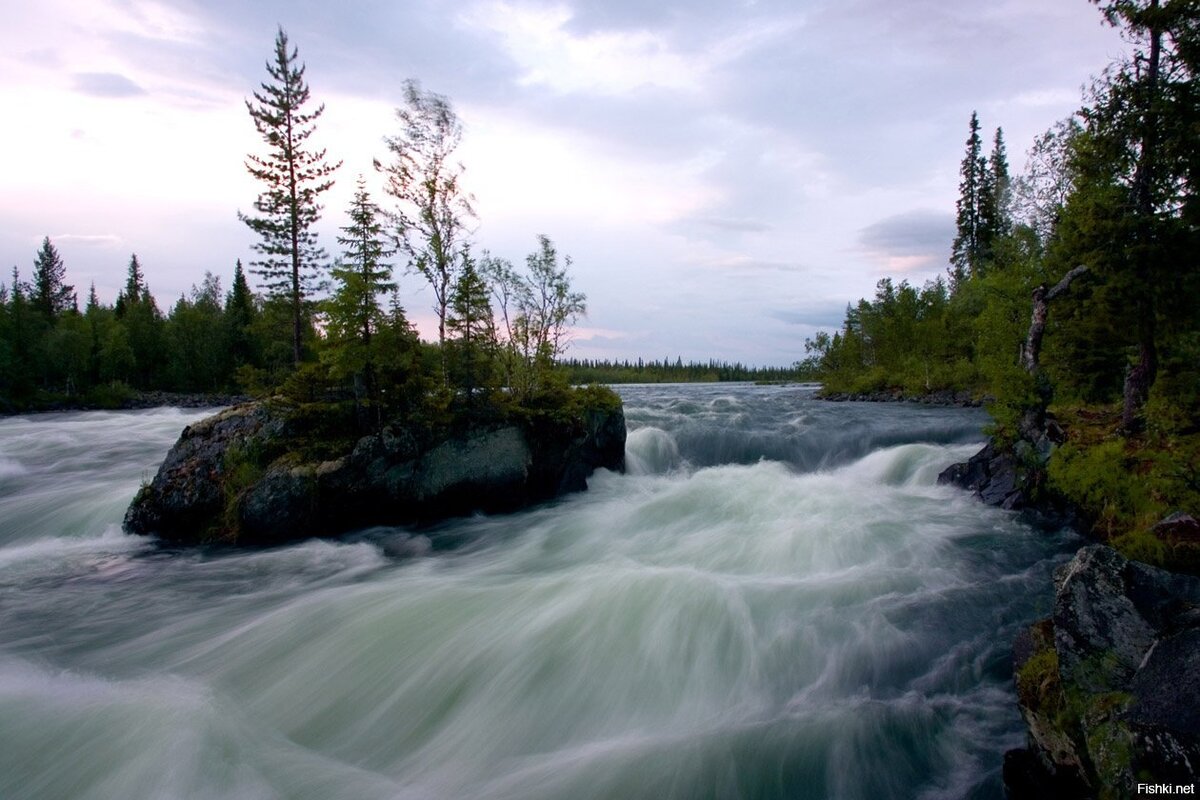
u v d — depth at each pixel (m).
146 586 10.52
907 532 11.52
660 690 6.88
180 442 14.42
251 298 73.88
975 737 5.94
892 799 5.29
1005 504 12.84
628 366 160.00
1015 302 21.25
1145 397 13.40
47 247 87.88
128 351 63.25
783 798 5.36
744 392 64.62
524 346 17.09
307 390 15.84
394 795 5.38
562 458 16.64
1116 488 10.42
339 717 6.62
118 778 5.34
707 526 12.87
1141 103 13.12
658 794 5.38
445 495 14.30
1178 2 12.15
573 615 8.25
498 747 6.14
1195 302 12.73
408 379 15.20
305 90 30.42
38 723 6.02
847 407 37.22
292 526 12.93
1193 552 7.50
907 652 7.43
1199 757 3.51
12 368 51.59
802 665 7.23
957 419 28.44
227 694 6.93
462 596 9.13
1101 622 4.77
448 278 17.34
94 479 18.48
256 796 5.27
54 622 8.98
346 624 8.43
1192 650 4.06
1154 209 13.34
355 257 15.06
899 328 50.94
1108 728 4.02
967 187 51.28
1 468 20.20
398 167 17.62
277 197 30.02
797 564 10.29
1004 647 7.48
